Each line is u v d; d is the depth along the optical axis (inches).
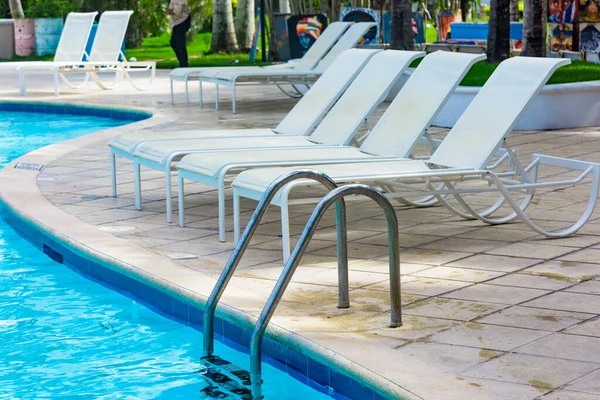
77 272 281.3
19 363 209.9
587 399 153.9
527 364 171.5
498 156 423.2
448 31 1077.1
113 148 344.5
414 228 292.5
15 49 1237.7
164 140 333.1
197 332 227.0
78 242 279.4
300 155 293.1
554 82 542.6
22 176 395.2
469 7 1600.6
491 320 198.7
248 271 245.3
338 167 267.7
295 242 277.4
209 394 190.1
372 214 315.9
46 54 1229.7
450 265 246.2
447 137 287.9
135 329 231.8
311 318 203.3
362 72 343.0
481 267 243.1
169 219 305.9
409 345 183.6
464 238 276.8
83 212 323.3
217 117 575.8
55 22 1231.5
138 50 1435.8
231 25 1298.0
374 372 167.6
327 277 238.1
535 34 600.7
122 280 257.3
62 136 570.9
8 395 191.3
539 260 248.2
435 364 172.6
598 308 204.8
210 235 288.0
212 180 277.0
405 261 252.2
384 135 310.5
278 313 207.6
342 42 608.4
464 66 299.3
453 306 209.9
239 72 608.1
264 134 351.6
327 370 180.4
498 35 657.6
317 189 359.3
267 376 197.3
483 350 179.6
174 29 917.2
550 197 334.0
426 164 290.8
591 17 836.6
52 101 674.8
